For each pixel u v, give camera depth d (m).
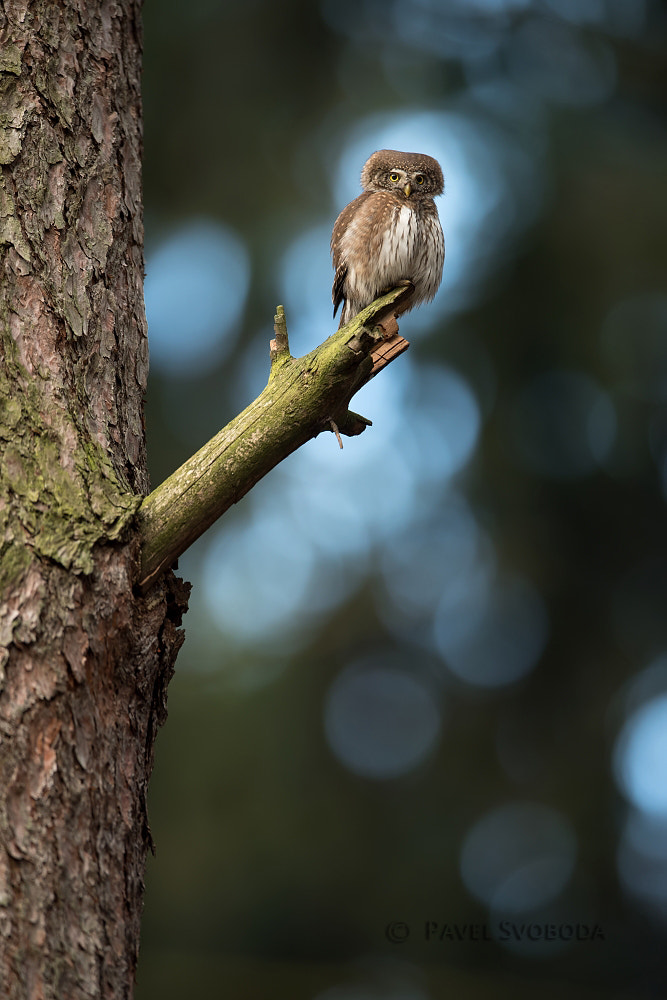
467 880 14.90
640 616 16.27
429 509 16.17
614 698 15.93
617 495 16.33
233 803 14.40
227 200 16.28
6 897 3.21
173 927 13.98
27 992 3.14
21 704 3.39
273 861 14.31
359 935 14.37
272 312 15.83
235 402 15.95
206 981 13.38
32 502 3.63
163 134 16.34
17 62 4.25
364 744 15.44
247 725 14.65
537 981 14.15
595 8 17.19
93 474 3.78
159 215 16.19
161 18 16.11
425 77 16.69
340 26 17.03
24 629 3.45
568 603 16.09
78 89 4.40
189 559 15.37
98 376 4.07
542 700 15.87
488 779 15.53
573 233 15.88
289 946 14.17
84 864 3.36
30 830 3.29
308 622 15.80
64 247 4.14
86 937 3.29
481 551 16.00
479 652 15.95
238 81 16.61
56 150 4.24
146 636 3.70
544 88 16.81
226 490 3.86
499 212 16.14
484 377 16.38
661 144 16.53
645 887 14.97
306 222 15.87
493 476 16.11
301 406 3.92
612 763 15.69
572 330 16.17
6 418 3.75
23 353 3.88
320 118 16.73
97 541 3.63
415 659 15.85
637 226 15.70
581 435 16.20
